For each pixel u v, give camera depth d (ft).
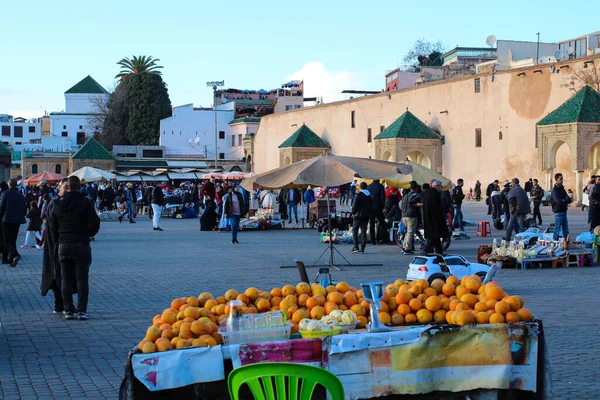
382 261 66.03
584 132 150.61
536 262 60.95
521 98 173.68
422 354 19.11
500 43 230.68
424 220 61.21
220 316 21.07
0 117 530.27
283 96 337.52
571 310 39.81
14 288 50.88
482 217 129.70
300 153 242.37
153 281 53.72
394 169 59.93
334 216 94.38
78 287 38.58
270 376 15.64
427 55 364.38
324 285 27.20
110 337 34.01
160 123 335.06
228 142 340.18
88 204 38.68
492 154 182.39
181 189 199.93
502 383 19.40
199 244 87.20
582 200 146.92
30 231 82.64
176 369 18.39
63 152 339.98
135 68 393.50
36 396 24.56
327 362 18.72
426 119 205.57
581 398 23.52
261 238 96.12
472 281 21.61
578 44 213.46
